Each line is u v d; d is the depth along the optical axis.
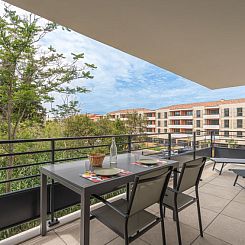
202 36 1.99
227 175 4.06
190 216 2.29
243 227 2.08
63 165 1.93
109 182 1.47
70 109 6.34
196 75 3.62
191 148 5.07
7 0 1.43
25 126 5.59
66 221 2.08
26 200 1.89
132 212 1.37
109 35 2.00
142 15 1.61
